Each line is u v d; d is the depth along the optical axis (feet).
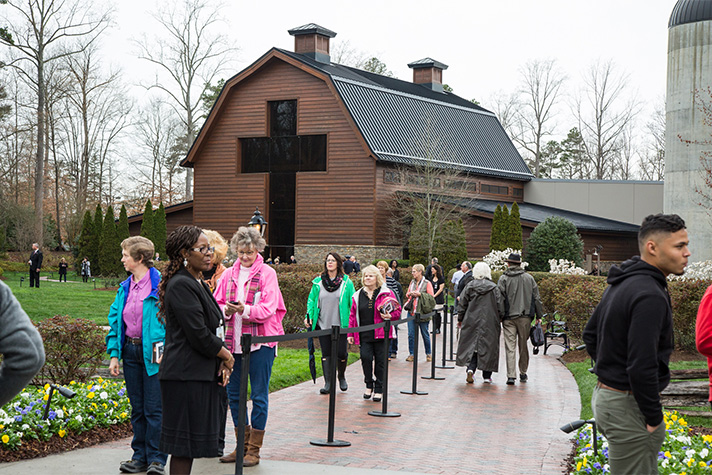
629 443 14.43
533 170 260.01
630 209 157.38
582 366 47.47
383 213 131.23
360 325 36.81
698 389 30.99
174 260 18.24
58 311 75.72
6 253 172.45
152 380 21.63
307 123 134.82
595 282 56.34
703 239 93.04
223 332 18.62
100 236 151.02
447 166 136.67
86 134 205.05
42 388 28.91
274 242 138.51
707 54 92.53
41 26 168.86
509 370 41.93
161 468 21.38
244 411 20.76
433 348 43.91
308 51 152.56
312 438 27.43
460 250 126.82
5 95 175.11
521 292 42.14
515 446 26.89
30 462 22.75
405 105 147.84
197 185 144.46
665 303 14.11
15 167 195.11
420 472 22.97
